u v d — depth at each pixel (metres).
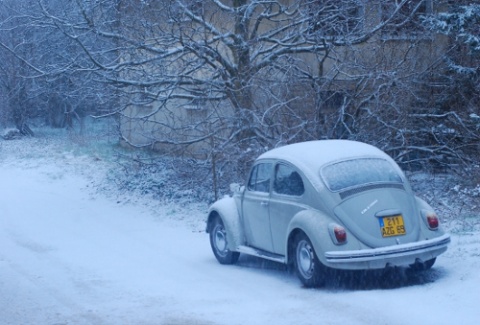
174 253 12.10
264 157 10.34
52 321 7.94
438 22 15.62
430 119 15.98
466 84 15.98
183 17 16.58
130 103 16.98
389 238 8.62
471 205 13.24
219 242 11.06
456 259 9.67
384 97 15.09
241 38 16.61
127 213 16.55
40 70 17.69
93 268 11.02
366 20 16.20
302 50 16.52
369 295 8.32
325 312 7.73
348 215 8.66
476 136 15.28
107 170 22.03
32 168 23.98
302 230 8.91
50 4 19.11
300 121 15.55
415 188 14.80
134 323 7.71
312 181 9.05
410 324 7.02
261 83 15.95
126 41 16.67
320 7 16.27
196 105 17.50
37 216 16.75
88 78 17.50
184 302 8.57
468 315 7.16
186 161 17.45
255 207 10.22
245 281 9.65
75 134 28.88
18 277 10.51
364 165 9.25
